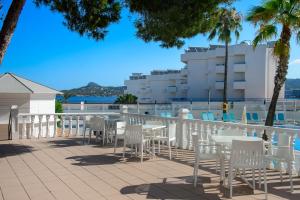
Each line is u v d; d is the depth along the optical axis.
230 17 32.22
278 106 32.81
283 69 15.34
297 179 7.44
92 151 10.99
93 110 25.55
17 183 7.10
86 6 10.12
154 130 10.27
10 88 15.55
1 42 8.48
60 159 9.62
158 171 8.23
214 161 9.36
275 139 8.05
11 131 13.58
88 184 7.04
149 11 10.33
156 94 62.47
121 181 7.30
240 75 49.50
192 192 6.52
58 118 16.06
